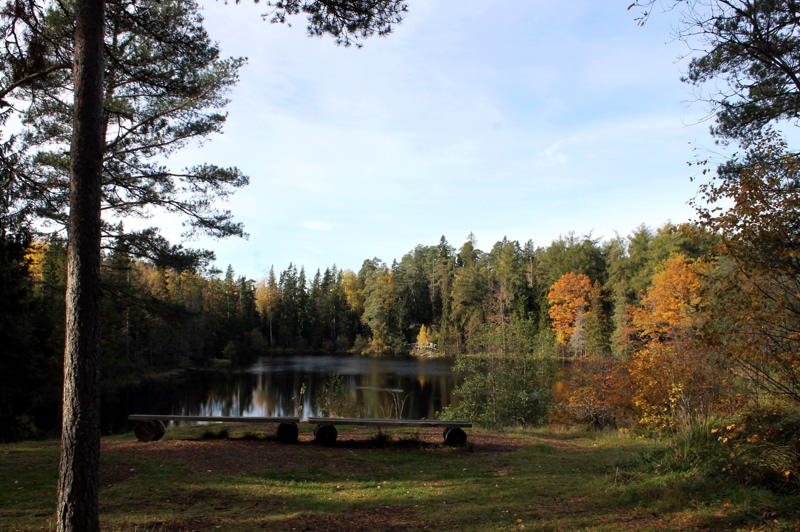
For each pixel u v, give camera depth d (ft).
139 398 96.78
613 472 22.66
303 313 238.48
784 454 17.54
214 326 172.76
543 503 18.45
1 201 29.17
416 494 20.68
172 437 32.30
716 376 31.22
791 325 17.53
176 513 17.06
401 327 209.67
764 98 26.71
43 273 80.43
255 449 28.71
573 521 15.61
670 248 118.52
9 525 15.05
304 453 28.43
